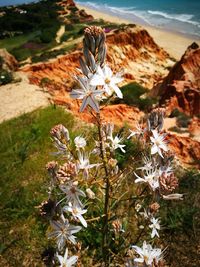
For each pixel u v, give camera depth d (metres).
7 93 21.30
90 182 3.79
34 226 7.25
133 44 46.66
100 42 3.30
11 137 12.07
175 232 6.94
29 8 80.19
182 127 21.05
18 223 7.47
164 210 7.27
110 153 4.12
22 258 6.68
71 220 3.88
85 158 3.70
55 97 21.56
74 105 20.56
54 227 3.56
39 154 10.42
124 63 43.72
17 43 57.16
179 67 31.61
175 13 80.00
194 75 30.62
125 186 7.36
